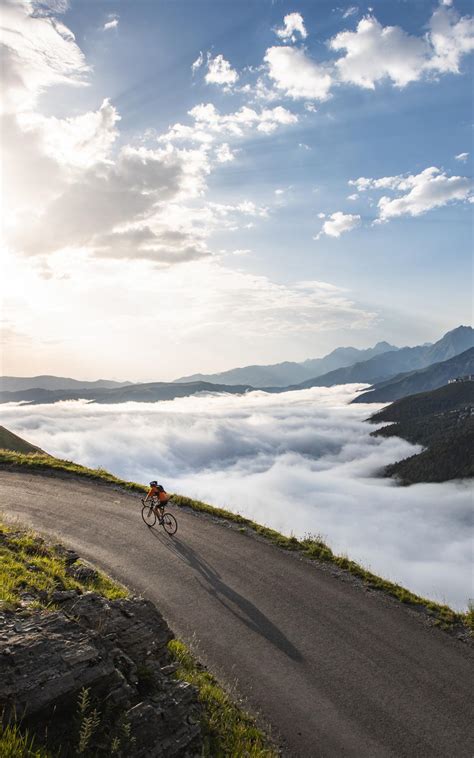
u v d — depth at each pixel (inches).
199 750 300.0
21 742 227.6
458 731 406.9
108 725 268.8
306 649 511.2
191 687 338.0
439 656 514.9
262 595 628.1
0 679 249.6
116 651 324.2
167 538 802.2
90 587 522.0
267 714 406.6
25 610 334.0
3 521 768.9
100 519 872.3
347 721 409.4
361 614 596.7
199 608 578.6
